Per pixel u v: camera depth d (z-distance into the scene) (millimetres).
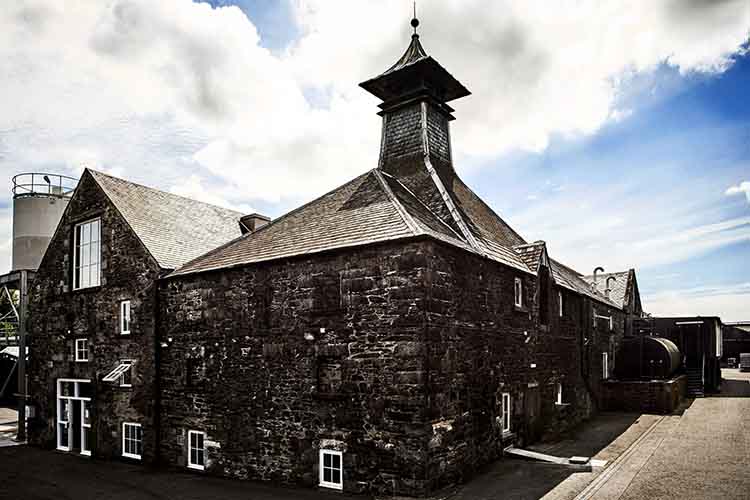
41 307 20156
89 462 16703
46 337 19812
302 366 12969
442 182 16750
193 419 15117
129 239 17250
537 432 17062
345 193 16094
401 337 11500
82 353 18703
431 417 11258
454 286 12578
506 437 14898
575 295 21969
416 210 14305
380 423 11578
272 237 15406
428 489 10992
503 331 15055
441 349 11805
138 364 16547
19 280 21953
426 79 18234
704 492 11680
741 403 26406
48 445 19312
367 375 11875
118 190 18828
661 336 33062
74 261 19344
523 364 16297
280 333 13453
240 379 14148
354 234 12984
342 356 12305
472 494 11492
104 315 17750
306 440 12734
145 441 16094
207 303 15133
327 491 12094
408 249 11648
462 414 12555
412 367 11273
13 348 31141
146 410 16156
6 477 14812
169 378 15844
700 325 31984
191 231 19500
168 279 16094
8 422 25375
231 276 14656
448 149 19359
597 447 16453
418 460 11023
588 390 22938
